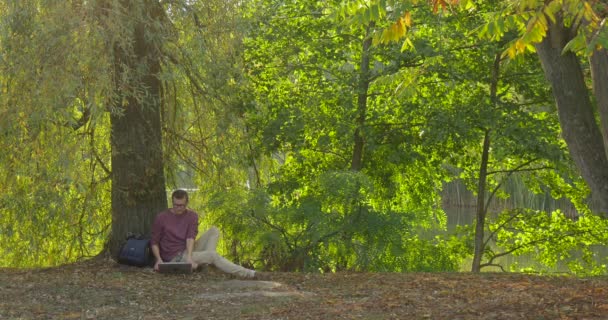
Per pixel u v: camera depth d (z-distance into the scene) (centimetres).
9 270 1116
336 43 1694
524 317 718
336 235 1420
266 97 1656
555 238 1928
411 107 1655
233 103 1309
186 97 1318
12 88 1080
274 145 1634
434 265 1688
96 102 1080
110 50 1084
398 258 1492
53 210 1147
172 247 1102
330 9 1711
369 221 1430
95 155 1231
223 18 1227
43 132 1111
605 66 737
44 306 834
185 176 1397
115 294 909
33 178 1113
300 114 1644
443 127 1623
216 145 1309
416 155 1698
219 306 835
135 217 1200
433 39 1694
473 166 1956
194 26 1196
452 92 1777
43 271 1100
